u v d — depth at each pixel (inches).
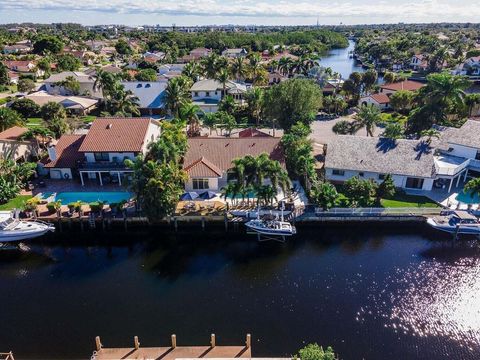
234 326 1284.4
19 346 1203.2
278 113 2847.0
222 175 2134.6
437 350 1197.7
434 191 2113.7
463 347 1208.2
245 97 3555.6
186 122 2738.7
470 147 2207.2
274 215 1852.9
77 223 1856.5
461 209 1895.9
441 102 2802.7
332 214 1888.5
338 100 3764.8
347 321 1309.1
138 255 1695.4
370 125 2642.7
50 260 1660.9
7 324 1291.8
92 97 4050.2
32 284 1499.8
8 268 1603.1
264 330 1268.5
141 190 1702.8
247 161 1780.3
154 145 1931.6
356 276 1537.9
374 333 1259.8
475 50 6225.4
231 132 3171.8
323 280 1515.7
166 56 6747.1
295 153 2114.9
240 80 4677.7
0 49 7327.8
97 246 1769.2
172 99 2999.5
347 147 2224.4
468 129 2303.2
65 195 2068.2
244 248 1747.0
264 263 1628.9
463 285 1482.5
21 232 1708.9
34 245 1775.3
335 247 1744.6
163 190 1674.5
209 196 1907.0
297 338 1237.7
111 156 2170.3
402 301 1398.9
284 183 1798.7
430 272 1561.3
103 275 1553.9
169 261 1649.9
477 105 3243.1
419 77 5511.8
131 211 1878.7
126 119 2330.2
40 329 1270.9
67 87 4111.7
